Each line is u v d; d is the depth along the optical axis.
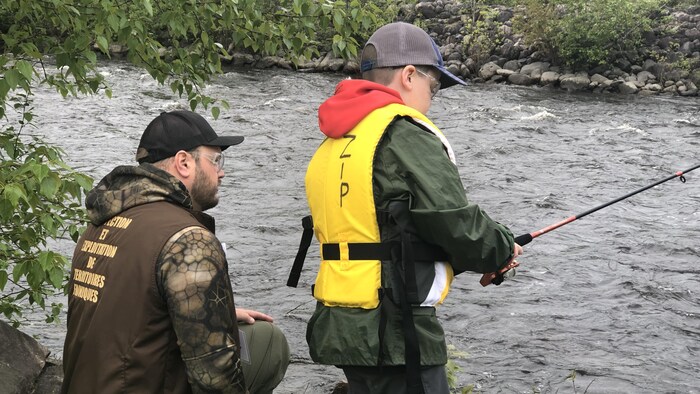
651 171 13.53
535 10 23.62
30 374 3.68
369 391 2.65
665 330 7.25
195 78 4.82
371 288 2.52
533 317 7.46
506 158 14.30
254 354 2.79
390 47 2.76
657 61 22.97
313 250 9.34
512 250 2.58
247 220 10.40
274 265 8.79
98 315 2.15
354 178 2.56
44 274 3.73
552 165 13.85
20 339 3.79
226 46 25.75
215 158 2.42
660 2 24.42
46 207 4.11
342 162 2.61
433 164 2.49
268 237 9.78
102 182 2.33
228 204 11.09
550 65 23.69
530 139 15.84
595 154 14.69
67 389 2.23
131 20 4.27
